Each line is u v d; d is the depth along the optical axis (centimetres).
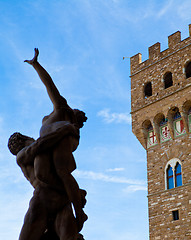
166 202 4494
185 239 4131
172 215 4375
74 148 518
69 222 471
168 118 4844
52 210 482
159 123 5028
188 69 5075
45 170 488
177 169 4591
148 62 5403
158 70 5212
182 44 5047
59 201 485
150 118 5025
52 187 487
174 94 4859
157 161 4828
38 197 484
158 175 4741
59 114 529
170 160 4694
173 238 4253
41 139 493
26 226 470
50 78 529
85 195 525
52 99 538
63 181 482
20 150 538
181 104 4722
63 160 488
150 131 5072
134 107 5319
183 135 4678
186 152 4556
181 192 4388
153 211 4591
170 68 5059
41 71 523
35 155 498
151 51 5419
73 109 586
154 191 4694
